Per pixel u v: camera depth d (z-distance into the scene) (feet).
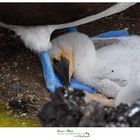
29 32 24.32
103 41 28.07
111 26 31.04
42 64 25.66
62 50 26.27
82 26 30.96
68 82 25.82
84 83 26.76
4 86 25.90
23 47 28.89
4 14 22.82
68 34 26.99
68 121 20.57
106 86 26.04
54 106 20.77
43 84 26.21
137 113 20.83
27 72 27.07
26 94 25.45
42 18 23.09
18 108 24.61
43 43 24.57
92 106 20.75
